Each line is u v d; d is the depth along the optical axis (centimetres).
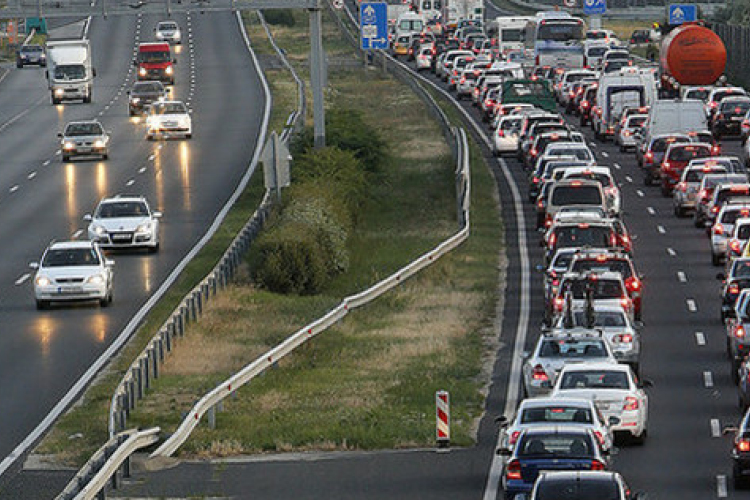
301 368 11256
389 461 8494
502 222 18238
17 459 8588
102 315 12838
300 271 14550
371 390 10444
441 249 15588
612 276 11162
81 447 8819
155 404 9825
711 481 7781
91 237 15762
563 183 15400
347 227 17475
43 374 10694
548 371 9031
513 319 12975
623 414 8388
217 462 8512
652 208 18738
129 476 8138
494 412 9762
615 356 9994
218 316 13000
